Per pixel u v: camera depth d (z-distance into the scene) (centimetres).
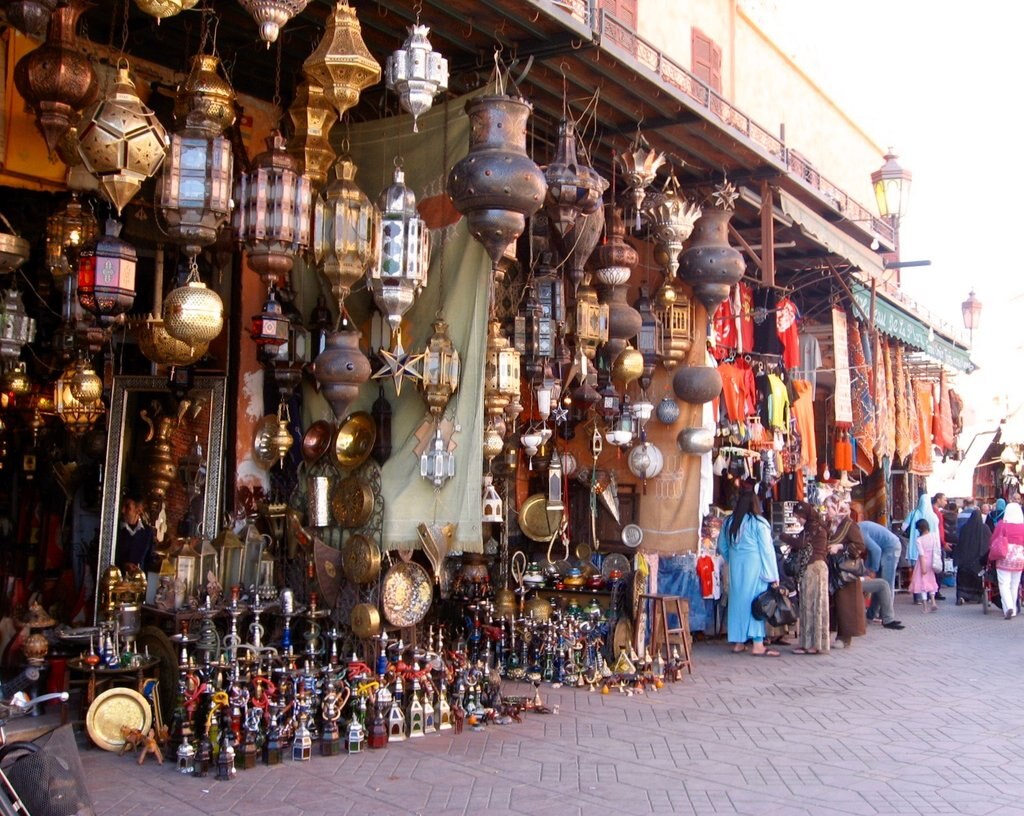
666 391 902
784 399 1063
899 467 1716
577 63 620
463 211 550
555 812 482
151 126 441
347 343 581
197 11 552
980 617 1348
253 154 664
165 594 601
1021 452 2023
